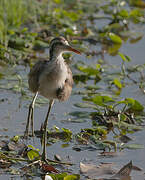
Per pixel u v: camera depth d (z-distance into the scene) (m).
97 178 9.21
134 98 13.16
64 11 18.19
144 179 9.19
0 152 9.75
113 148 10.57
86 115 12.10
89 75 14.25
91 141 10.85
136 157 10.16
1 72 14.29
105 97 12.09
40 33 17.34
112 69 15.12
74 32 17.86
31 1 18.25
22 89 13.30
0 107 12.23
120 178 9.21
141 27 19.19
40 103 12.69
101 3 21.36
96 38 17.55
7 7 16.80
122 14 18.66
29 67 14.79
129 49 16.84
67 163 9.84
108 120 11.85
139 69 14.62
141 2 21.42
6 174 9.27
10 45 15.88
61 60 10.52
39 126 11.51
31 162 9.73
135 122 11.82
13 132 11.02
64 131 10.99
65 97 10.90
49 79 10.45
